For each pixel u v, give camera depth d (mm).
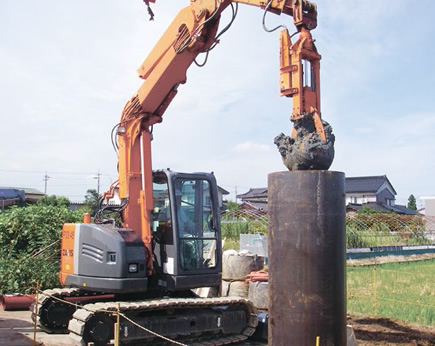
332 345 3670
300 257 3691
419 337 8656
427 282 14930
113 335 7258
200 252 8070
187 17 7312
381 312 10805
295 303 3689
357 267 19094
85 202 37438
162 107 8266
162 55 7773
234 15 6777
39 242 13305
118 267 7531
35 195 53469
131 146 8336
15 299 11164
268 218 3961
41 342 8078
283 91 4699
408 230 30578
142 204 8125
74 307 8938
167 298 8023
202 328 7891
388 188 66500
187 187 8172
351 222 28594
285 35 4762
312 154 4133
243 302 8234
